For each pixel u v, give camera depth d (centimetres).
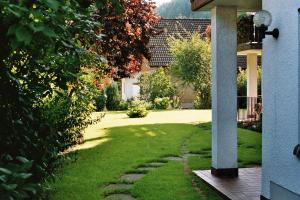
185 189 654
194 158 906
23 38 200
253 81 1541
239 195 598
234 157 723
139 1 1171
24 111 367
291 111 475
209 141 1134
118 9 333
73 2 278
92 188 665
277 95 510
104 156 932
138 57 1228
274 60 516
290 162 479
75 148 1036
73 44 303
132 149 1023
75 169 798
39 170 377
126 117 1862
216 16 714
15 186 206
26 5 218
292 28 468
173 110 2216
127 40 1141
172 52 2328
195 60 2211
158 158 904
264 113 548
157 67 2686
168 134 1279
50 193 618
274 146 520
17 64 373
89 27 351
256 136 1225
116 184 702
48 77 391
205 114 1933
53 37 223
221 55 718
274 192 520
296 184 465
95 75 1031
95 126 1510
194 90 2317
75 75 396
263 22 504
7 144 342
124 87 2692
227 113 721
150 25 1215
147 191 643
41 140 399
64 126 677
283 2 489
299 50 455
